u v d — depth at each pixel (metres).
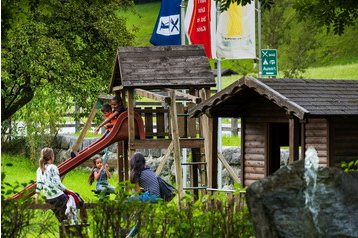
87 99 46.19
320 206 11.16
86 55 45.38
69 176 40.00
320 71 71.88
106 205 13.49
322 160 23.47
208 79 28.97
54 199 21.30
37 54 42.03
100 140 29.72
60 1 43.31
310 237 11.01
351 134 23.61
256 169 25.23
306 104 22.28
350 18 23.75
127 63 29.00
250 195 11.23
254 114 25.05
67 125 48.66
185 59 29.28
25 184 13.62
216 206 13.98
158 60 29.16
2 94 44.22
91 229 13.80
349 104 22.72
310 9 23.66
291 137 22.27
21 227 13.28
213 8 30.92
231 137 41.44
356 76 69.38
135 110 29.72
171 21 31.95
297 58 48.69
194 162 28.69
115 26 45.66
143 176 18.61
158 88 28.73
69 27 44.38
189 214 13.71
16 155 45.75
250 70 68.81
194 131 29.50
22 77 43.06
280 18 45.88
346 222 11.14
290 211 11.08
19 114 45.59
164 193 18.73
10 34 21.58
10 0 21.06
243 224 13.49
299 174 11.19
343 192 11.27
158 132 29.94
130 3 48.47
